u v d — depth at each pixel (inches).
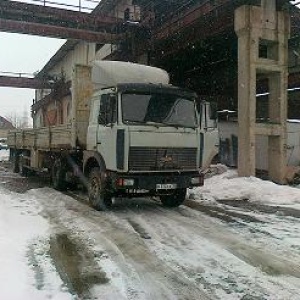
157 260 236.7
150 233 301.1
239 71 636.1
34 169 635.5
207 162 392.5
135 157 351.6
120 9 1266.0
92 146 399.5
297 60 736.3
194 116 381.4
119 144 350.0
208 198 485.1
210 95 1115.3
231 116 916.6
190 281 203.3
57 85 1385.3
